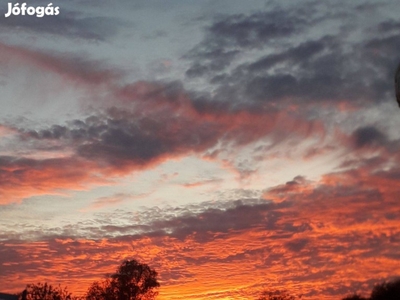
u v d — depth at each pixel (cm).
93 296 8912
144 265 9106
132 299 8919
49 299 8225
